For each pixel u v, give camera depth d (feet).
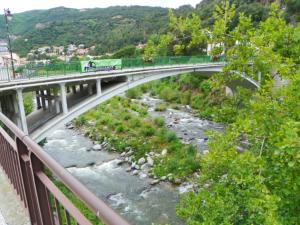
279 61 18.42
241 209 17.31
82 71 65.05
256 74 21.74
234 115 23.16
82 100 67.67
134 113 122.52
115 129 98.89
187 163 66.74
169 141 84.12
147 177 65.87
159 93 164.04
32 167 8.82
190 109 130.82
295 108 16.46
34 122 59.41
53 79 55.06
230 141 18.76
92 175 68.64
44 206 9.20
